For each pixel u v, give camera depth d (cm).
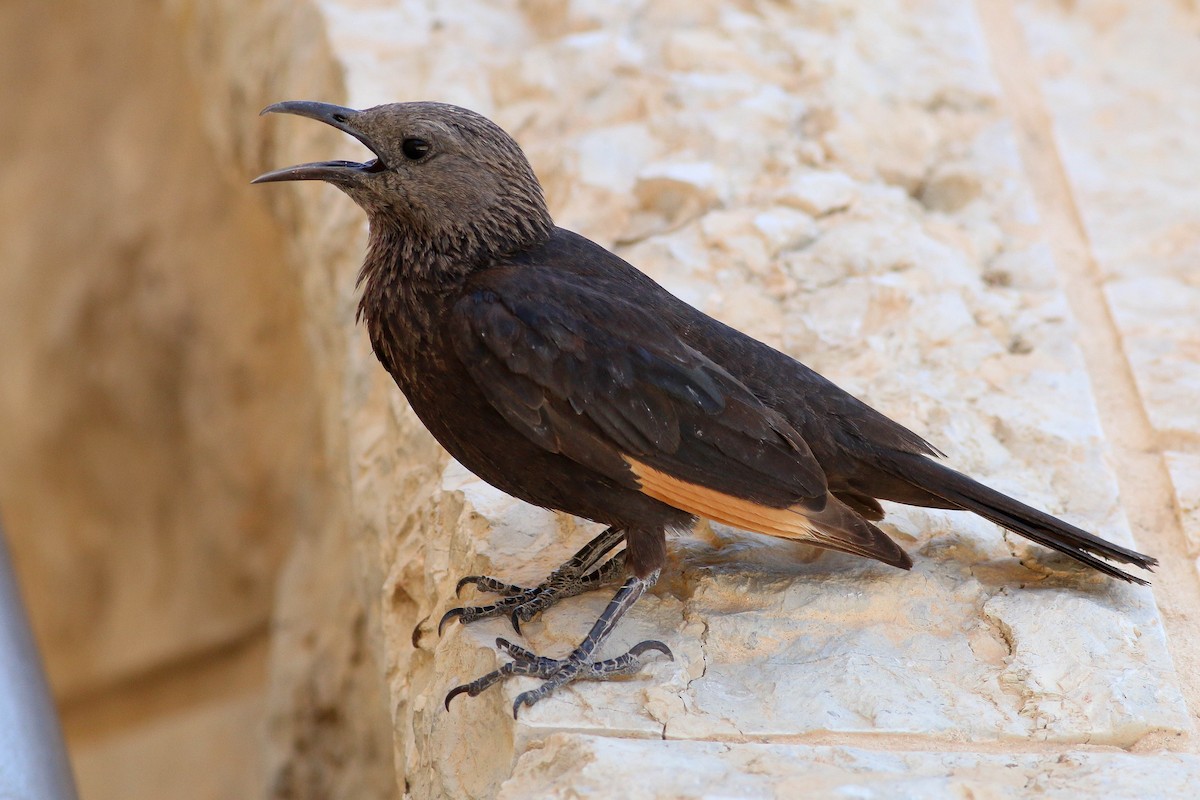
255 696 1795
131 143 1898
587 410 682
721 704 658
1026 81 1329
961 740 639
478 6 1329
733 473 684
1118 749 636
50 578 2005
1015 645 688
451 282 719
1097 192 1162
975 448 845
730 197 1082
